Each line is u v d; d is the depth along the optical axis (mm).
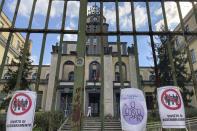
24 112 3150
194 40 24641
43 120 13195
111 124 15844
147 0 4523
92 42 31422
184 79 17922
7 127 3018
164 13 4332
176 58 18656
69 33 4172
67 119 16516
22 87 18422
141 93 3445
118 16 4348
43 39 4035
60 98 23438
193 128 10133
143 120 3195
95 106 26828
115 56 27047
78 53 3801
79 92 3408
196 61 24312
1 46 28703
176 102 3264
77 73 3594
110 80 24031
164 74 17953
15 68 28891
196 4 4508
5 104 17453
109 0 4586
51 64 25422
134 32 4168
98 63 26219
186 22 25516
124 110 3309
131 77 25000
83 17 4176
